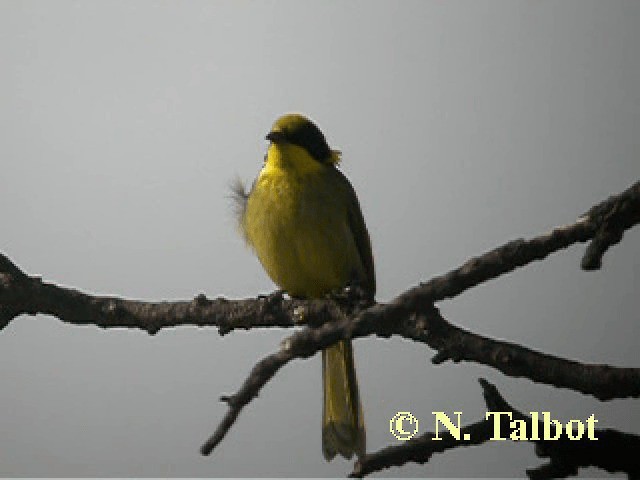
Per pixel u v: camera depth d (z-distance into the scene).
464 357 6.04
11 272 7.95
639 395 5.80
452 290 5.96
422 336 6.04
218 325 7.99
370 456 5.71
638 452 5.67
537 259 5.85
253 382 5.52
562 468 5.71
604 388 5.84
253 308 7.96
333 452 10.55
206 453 5.38
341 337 5.84
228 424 5.42
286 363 5.63
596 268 5.74
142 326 8.03
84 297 7.99
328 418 10.62
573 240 5.76
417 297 5.88
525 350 6.00
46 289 7.93
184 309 7.96
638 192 5.62
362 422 10.55
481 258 5.83
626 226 5.67
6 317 7.96
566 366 5.85
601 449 5.63
